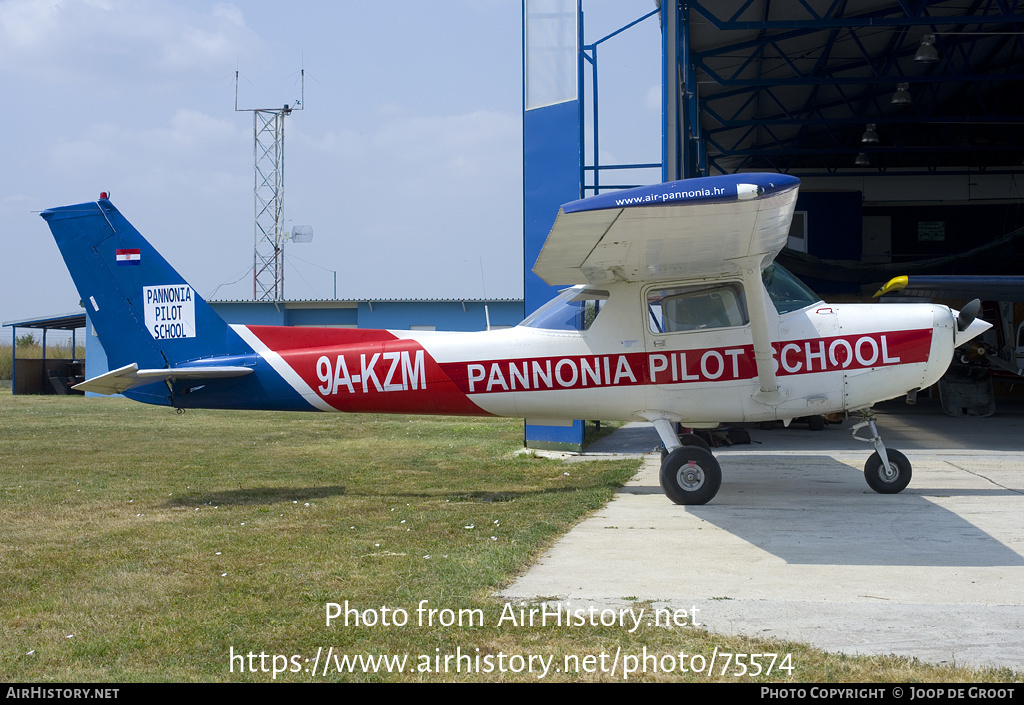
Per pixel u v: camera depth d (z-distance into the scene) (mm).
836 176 21859
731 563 4691
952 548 5000
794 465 8609
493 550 4973
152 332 7445
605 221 4961
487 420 15977
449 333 7168
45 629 3717
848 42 15891
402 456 10203
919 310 6668
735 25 12750
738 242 5488
